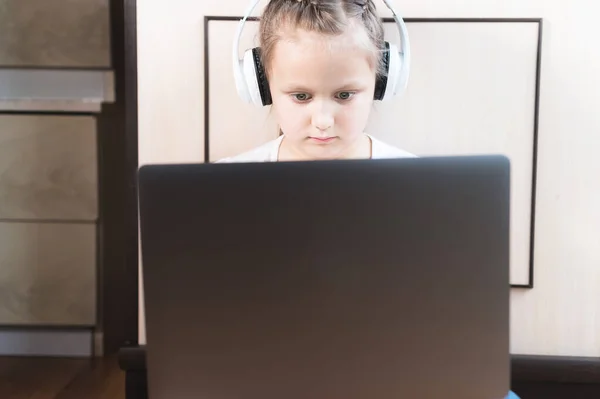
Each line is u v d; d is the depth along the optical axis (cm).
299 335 58
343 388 59
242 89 80
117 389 145
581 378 91
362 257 57
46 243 161
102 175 159
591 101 90
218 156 95
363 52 73
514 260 93
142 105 94
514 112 91
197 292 57
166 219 56
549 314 94
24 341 164
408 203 56
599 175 91
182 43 93
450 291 57
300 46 72
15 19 151
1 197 159
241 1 92
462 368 58
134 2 93
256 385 59
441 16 91
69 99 155
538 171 92
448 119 92
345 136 78
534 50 90
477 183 56
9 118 155
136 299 96
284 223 56
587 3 88
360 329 58
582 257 92
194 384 59
